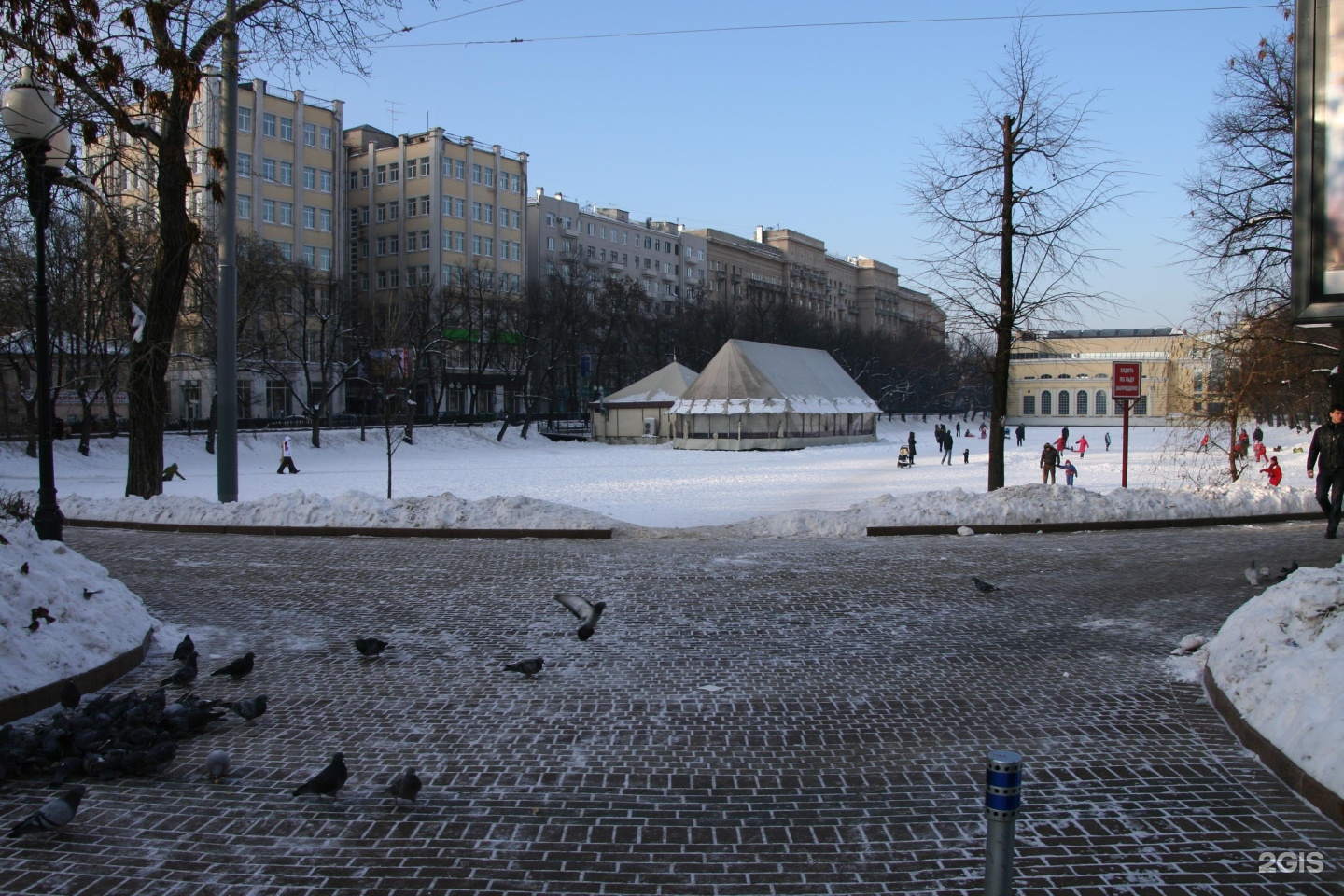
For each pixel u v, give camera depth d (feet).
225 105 60.39
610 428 243.40
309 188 245.45
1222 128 73.05
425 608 35.06
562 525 55.31
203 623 32.58
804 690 24.84
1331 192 22.25
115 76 29.50
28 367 132.46
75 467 135.85
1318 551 48.11
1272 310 73.05
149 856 15.26
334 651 28.89
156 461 66.18
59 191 43.19
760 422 216.13
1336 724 17.72
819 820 16.71
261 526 56.03
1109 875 14.64
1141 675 26.09
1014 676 26.09
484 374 272.10
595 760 19.74
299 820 16.63
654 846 15.69
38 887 14.23
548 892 14.08
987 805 11.98
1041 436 292.20
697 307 313.32
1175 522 58.44
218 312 61.21
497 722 22.17
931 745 20.67
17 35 28.53
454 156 284.61
